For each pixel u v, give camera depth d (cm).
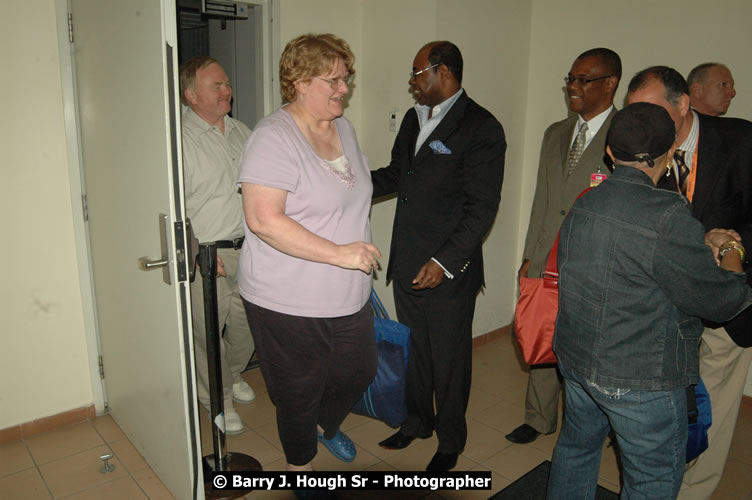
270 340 179
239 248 249
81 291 256
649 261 128
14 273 238
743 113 263
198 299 239
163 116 162
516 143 346
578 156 214
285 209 167
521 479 219
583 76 202
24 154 233
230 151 245
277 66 297
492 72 318
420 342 227
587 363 142
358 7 322
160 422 206
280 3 290
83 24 215
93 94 216
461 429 223
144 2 162
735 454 240
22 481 220
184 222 170
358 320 189
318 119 175
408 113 230
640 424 137
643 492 140
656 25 286
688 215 127
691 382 137
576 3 315
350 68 172
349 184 177
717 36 266
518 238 367
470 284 215
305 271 171
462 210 209
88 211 246
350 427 257
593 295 138
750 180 166
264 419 265
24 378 248
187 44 365
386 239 333
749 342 171
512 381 309
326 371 187
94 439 250
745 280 133
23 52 226
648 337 133
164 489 216
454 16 292
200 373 251
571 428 160
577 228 143
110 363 254
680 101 159
